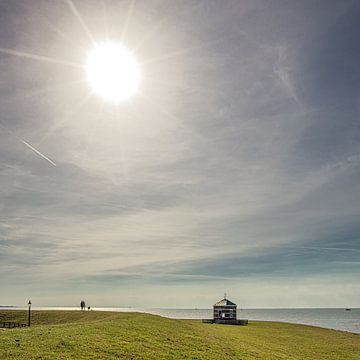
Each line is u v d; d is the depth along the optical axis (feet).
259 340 210.18
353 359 174.40
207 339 164.86
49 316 319.06
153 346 127.44
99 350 109.81
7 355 91.86
